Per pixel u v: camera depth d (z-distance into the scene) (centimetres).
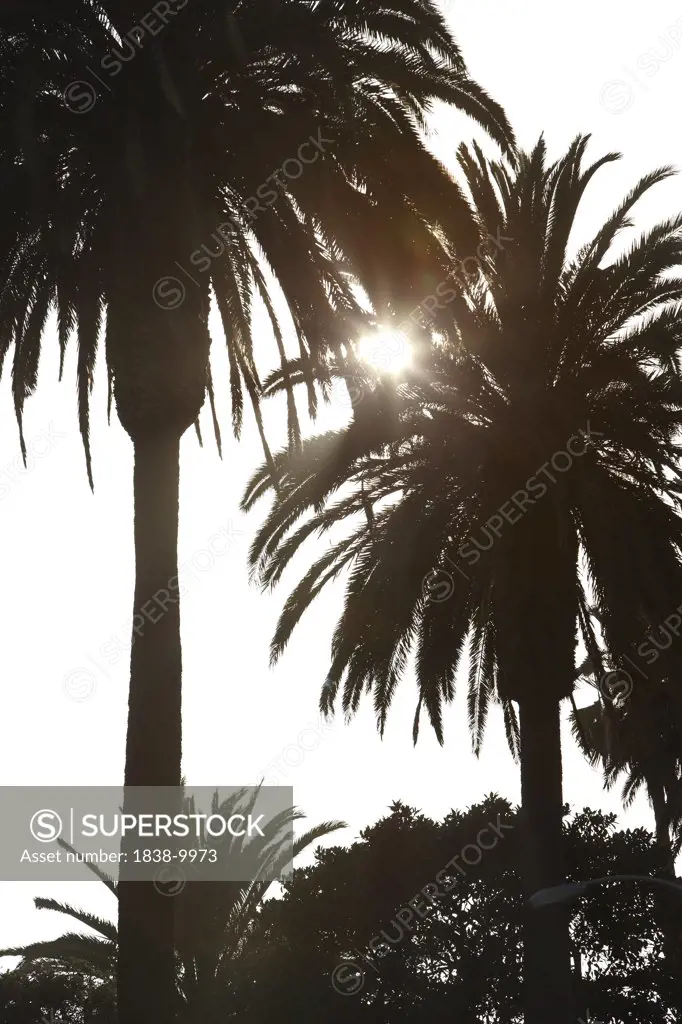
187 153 1494
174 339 1503
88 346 1608
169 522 1495
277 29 1454
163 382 1495
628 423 1845
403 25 1497
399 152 1554
